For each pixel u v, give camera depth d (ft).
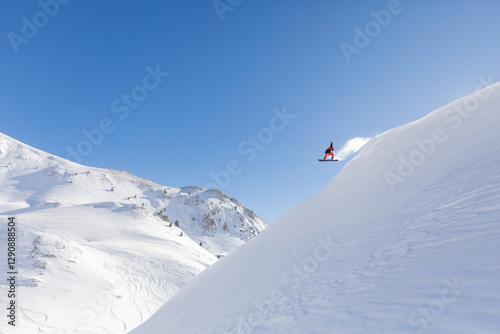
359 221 35.29
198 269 220.02
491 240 11.85
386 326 9.57
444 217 17.98
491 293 8.59
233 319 25.48
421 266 13.00
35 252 141.08
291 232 50.60
